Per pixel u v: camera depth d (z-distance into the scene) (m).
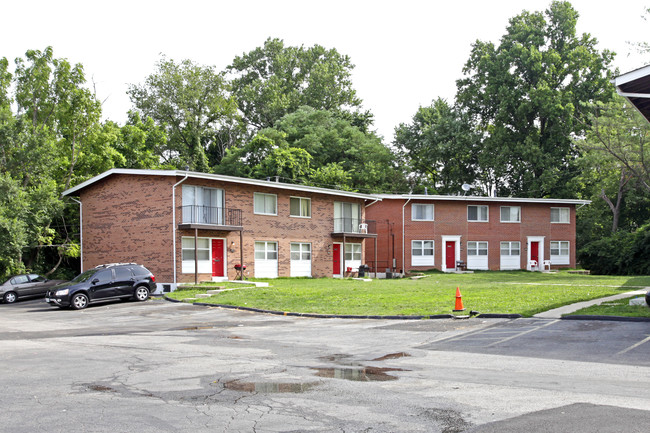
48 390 8.04
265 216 34.41
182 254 29.92
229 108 58.97
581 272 44.16
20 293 29.30
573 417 6.22
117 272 24.81
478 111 62.38
